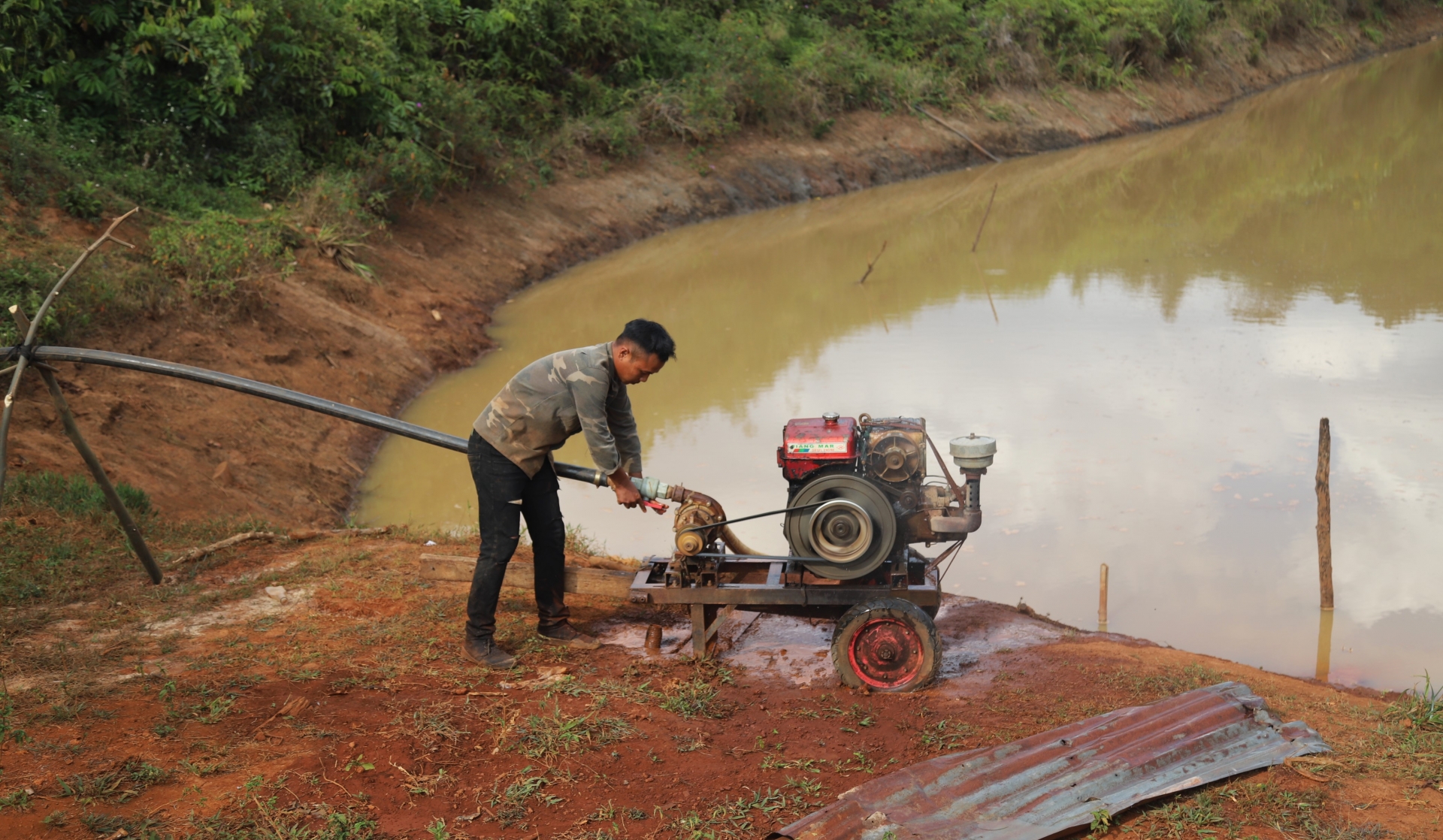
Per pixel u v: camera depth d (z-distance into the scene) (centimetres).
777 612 518
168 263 1084
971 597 651
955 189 2489
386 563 618
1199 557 743
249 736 402
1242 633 644
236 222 1244
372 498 927
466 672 477
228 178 1400
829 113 2631
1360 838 353
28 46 1232
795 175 2409
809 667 514
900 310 1511
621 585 520
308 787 372
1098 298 1535
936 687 489
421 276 1470
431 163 1636
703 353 1312
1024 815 366
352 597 561
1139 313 1438
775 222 2175
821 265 1822
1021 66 3105
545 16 2148
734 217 2220
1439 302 1435
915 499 505
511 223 1789
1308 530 779
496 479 472
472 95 1855
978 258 1845
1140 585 705
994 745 426
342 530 709
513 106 2011
